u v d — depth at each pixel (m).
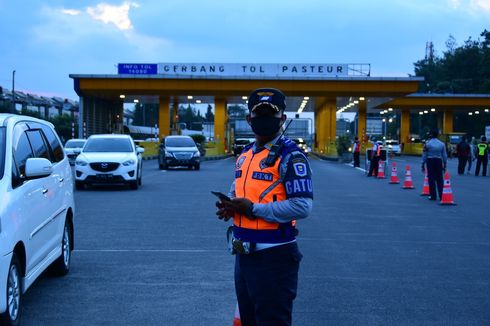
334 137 50.34
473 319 6.37
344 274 8.27
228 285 7.61
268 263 3.90
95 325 6.10
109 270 8.38
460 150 31.48
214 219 13.15
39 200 6.63
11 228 5.59
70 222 8.34
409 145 71.69
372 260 9.20
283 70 45.09
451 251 9.98
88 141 21.03
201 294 7.20
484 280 8.04
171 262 8.88
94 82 44.41
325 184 23.16
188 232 11.45
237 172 4.11
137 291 7.32
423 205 16.31
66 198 8.04
